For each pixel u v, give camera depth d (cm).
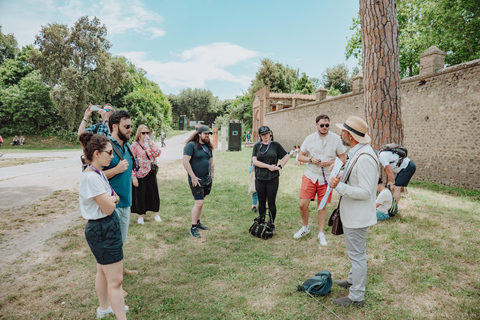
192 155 464
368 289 302
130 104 4406
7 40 4700
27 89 3759
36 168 1252
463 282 313
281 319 257
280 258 378
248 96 4809
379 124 623
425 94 997
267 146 454
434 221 508
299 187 855
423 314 260
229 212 602
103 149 220
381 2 601
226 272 343
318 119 420
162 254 397
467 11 1562
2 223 526
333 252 395
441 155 940
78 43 3388
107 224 221
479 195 746
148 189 527
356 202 262
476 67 823
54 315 264
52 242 437
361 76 1367
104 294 256
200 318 258
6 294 299
